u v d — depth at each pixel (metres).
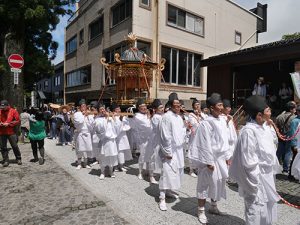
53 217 4.14
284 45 9.49
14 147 7.51
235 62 11.38
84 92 22.64
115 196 5.11
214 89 12.76
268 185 3.10
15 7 11.43
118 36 16.67
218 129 4.02
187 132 6.88
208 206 4.66
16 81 9.53
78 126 7.19
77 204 4.65
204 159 3.88
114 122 6.43
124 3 16.02
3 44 13.15
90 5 21.09
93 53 20.66
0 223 3.95
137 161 8.29
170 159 4.55
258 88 12.39
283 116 6.95
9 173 6.68
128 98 7.86
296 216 4.21
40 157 8.57
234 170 3.24
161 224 3.95
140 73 7.67
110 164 6.29
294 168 4.69
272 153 3.13
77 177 6.31
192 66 17.98
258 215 3.02
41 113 7.86
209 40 19.22
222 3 20.55
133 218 4.12
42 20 12.48
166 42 16.06
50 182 5.93
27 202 4.75
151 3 15.58
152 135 5.92
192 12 17.80
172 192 5.19
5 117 7.32
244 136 3.05
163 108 5.98
